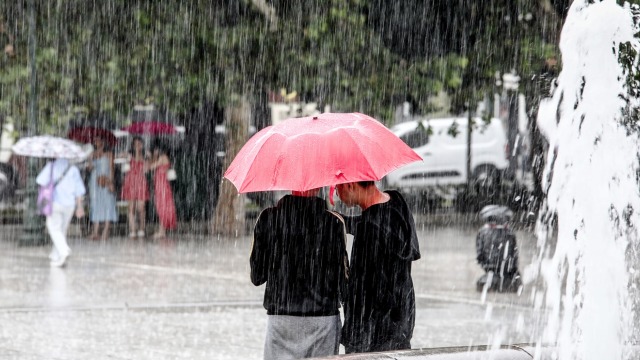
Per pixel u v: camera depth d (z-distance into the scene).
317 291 11.12
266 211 11.29
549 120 11.56
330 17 35.53
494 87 35.12
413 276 29.72
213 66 38.69
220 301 25.11
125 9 39.47
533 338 19.52
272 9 37.34
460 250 36.97
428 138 53.97
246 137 47.03
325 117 11.43
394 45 35.34
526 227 33.28
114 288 27.47
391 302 10.99
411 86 35.47
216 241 42.97
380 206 11.06
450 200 53.31
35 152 32.53
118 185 52.94
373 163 10.94
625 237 11.34
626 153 11.34
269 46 37.31
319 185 10.77
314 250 11.07
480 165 53.56
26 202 41.09
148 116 50.22
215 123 49.78
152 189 49.41
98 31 40.28
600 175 11.30
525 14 33.09
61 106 43.69
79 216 34.16
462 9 33.41
